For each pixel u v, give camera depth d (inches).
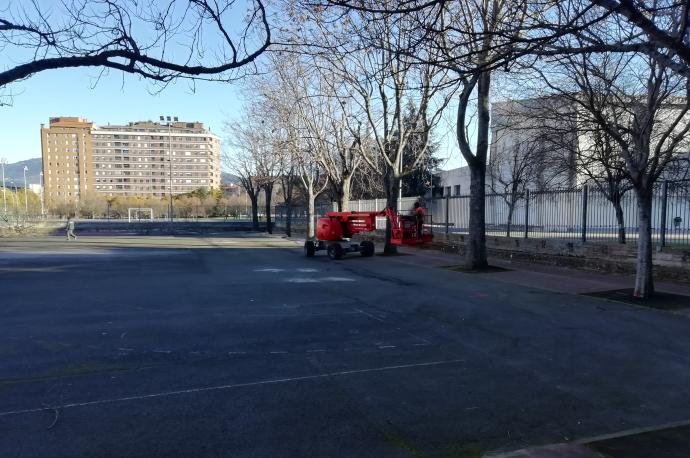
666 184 560.1
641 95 487.2
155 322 379.2
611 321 375.2
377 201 1312.7
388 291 527.5
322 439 180.9
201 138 4286.4
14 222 1987.0
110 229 2257.6
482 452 170.7
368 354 291.7
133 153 4200.3
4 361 278.7
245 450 172.2
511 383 241.6
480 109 677.3
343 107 1046.4
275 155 1470.2
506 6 466.3
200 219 2871.6
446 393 227.9
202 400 219.3
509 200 915.4
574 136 572.7
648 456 164.9
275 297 494.0
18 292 532.4
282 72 1079.6
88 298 491.8
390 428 190.2
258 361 277.7
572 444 174.7
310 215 1483.8
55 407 211.5
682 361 277.4
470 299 474.0
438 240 1031.0
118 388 234.8
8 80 128.9
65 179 4141.2
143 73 150.5
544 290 522.0
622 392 229.9
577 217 700.0
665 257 554.6
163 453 169.9
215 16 151.9
